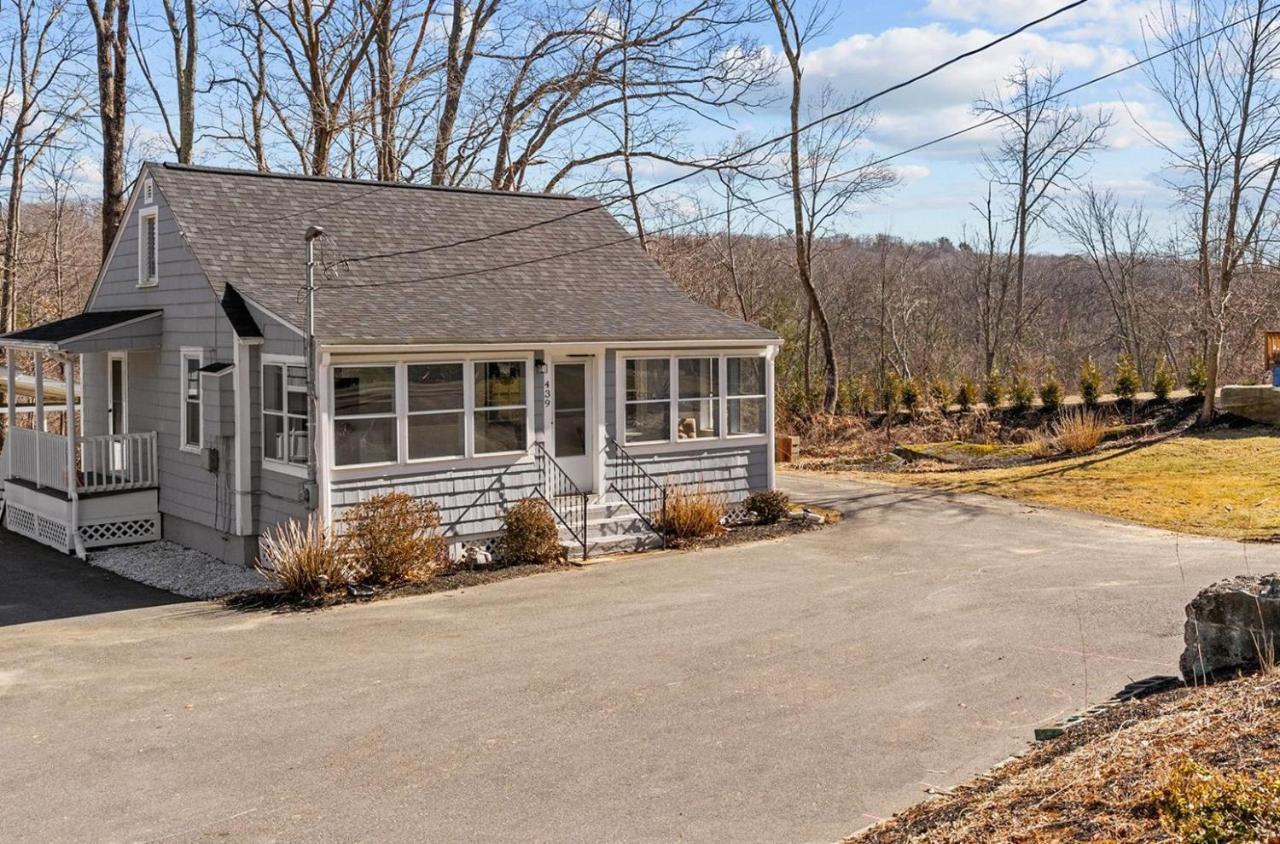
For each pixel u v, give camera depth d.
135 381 19.89
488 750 8.45
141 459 18.84
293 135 31.66
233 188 18.56
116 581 16.17
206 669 10.90
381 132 31.80
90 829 7.12
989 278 45.69
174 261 18.05
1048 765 7.02
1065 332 57.84
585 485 18.20
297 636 12.23
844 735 8.62
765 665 10.61
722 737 8.62
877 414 31.91
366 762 8.23
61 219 42.28
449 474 16.16
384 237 18.92
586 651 11.27
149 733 8.96
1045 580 14.15
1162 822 5.21
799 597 13.61
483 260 19.41
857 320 52.84
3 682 10.57
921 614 12.54
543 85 31.80
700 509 18.02
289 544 14.98
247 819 7.24
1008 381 36.41
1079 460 24.33
